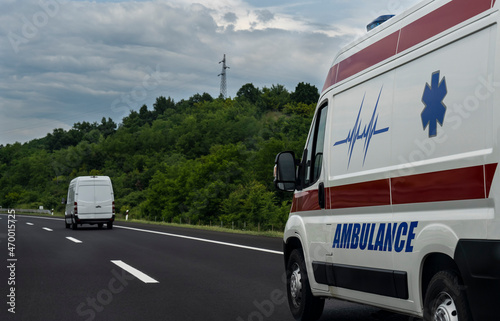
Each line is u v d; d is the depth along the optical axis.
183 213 95.50
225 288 9.74
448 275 4.38
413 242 4.78
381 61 5.57
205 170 93.56
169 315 7.50
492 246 3.87
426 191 4.66
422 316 4.78
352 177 5.93
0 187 154.12
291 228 7.40
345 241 5.99
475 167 4.10
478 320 4.01
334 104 6.55
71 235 25.72
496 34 4.02
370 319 7.20
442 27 4.65
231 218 78.94
